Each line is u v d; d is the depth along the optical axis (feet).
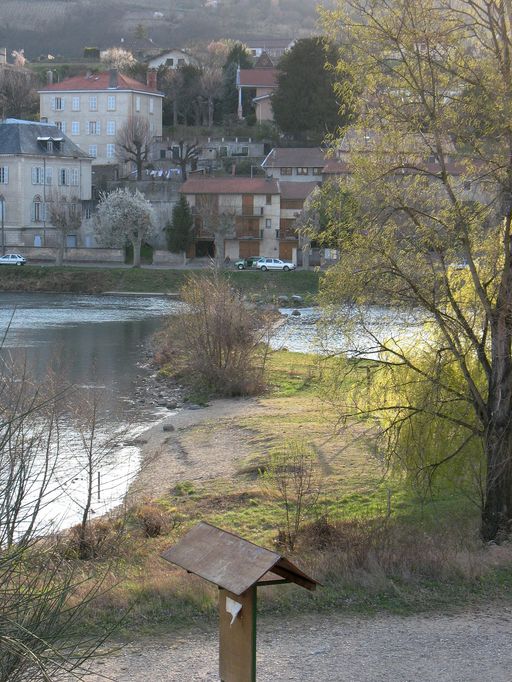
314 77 338.54
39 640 23.41
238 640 24.67
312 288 244.01
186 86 409.90
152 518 56.44
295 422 91.81
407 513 57.16
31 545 25.82
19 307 215.92
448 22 49.19
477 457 56.54
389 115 50.06
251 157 344.69
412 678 31.91
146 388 116.26
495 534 50.26
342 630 36.60
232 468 74.69
